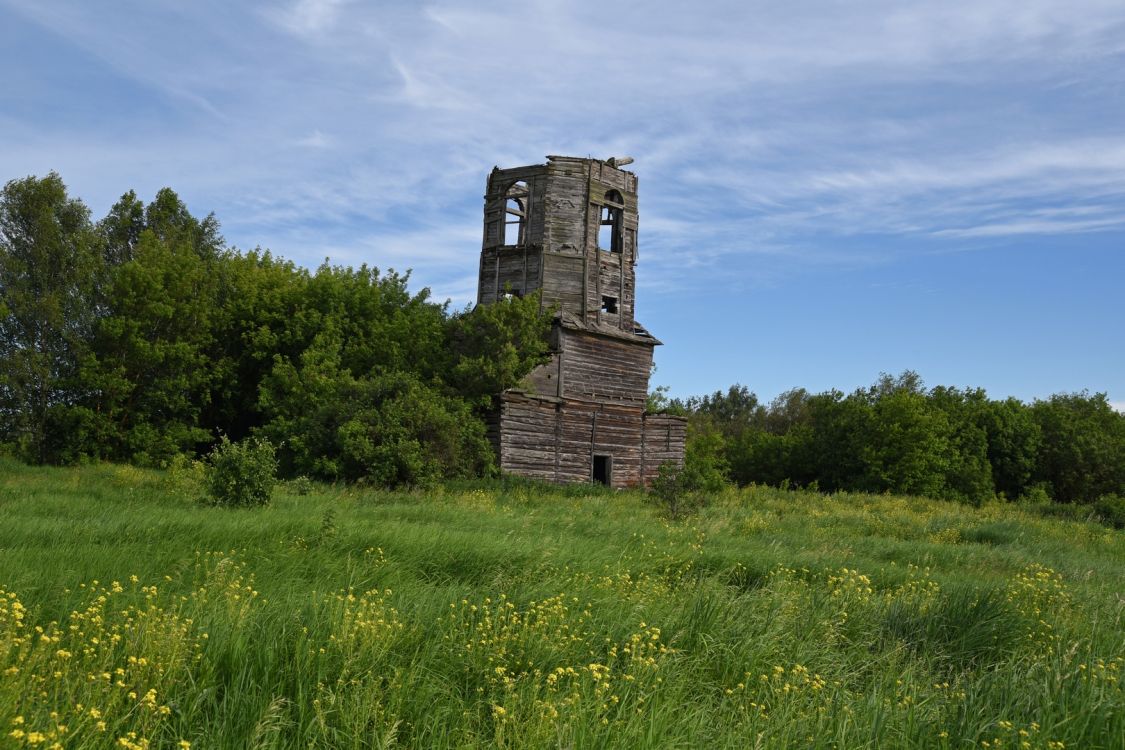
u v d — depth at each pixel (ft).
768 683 22.22
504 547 38.04
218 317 132.36
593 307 131.13
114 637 19.70
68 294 120.47
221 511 52.13
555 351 125.29
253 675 19.83
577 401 125.90
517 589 29.89
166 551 34.17
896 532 74.23
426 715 18.38
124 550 33.24
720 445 203.41
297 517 45.98
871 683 23.70
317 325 127.95
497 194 134.72
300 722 17.35
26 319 117.91
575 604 27.61
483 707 19.62
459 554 36.58
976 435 189.37
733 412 408.26
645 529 55.36
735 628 25.82
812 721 19.44
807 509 100.01
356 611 23.65
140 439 117.50
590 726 17.52
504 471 108.58
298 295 133.59
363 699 18.35
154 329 123.95
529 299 122.21
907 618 29.96
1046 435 200.34
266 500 60.59
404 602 26.68
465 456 103.45
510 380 115.34
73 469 100.17
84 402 118.42
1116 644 27.91
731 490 126.82
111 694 17.25
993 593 31.50
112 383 115.24
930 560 53.57
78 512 51.03
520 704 18.80
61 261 122.72
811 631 27.02
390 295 136.26
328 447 97.86
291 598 25.82
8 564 28.53
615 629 25.17
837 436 186.29
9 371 113.80
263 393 114.83
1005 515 116.37
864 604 31.81
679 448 142.92
